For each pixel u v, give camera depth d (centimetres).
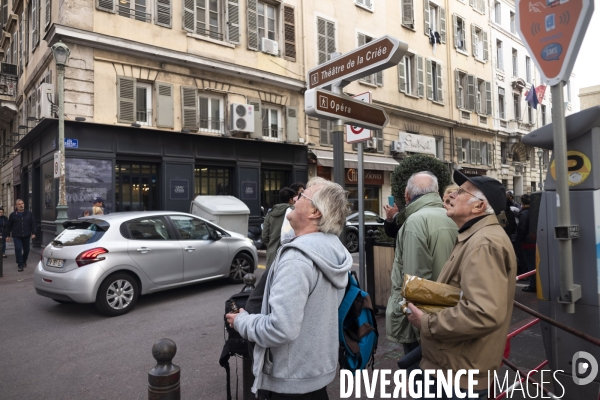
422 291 195
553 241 268
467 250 189
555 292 268
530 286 688
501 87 2836
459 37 2514
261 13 1587
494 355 189
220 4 1450
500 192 201
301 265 176
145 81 1291
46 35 1202
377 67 335
